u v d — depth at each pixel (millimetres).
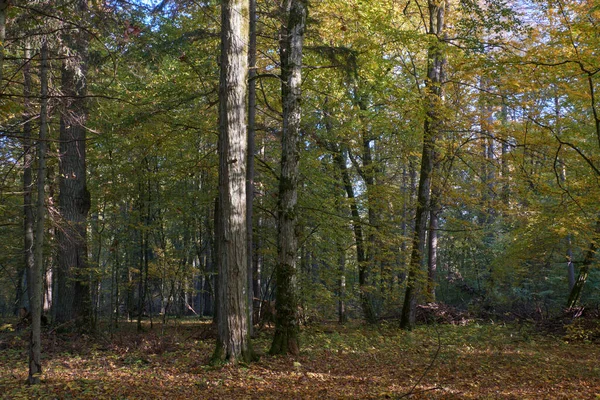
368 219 17734
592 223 15406
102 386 7266
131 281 15922
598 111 12719
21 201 15484
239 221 8680
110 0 7723
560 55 10641
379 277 17312
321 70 14289
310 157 14344
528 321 15961
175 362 9125
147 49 9578
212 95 13328
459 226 20625
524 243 16250
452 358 10086
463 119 14109
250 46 11523
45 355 10133
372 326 15773
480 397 6785
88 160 15547
